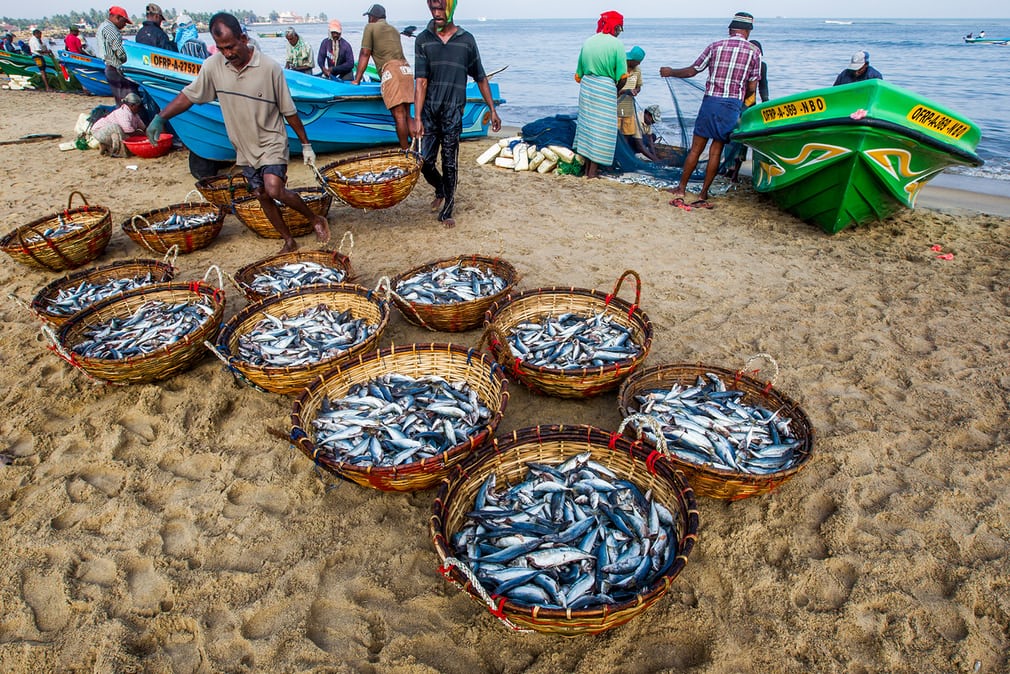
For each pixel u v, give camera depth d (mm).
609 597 2375
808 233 6980
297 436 2975
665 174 9500
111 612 2666
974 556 2869
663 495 2926
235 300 5418
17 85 20047
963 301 5277
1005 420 3789
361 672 2418
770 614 2621
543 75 26547
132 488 3322
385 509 3186
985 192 8820
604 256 6316
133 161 10062
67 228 6188
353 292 4656
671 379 3842
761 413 3537
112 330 4375
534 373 3682
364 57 9234
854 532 2998
